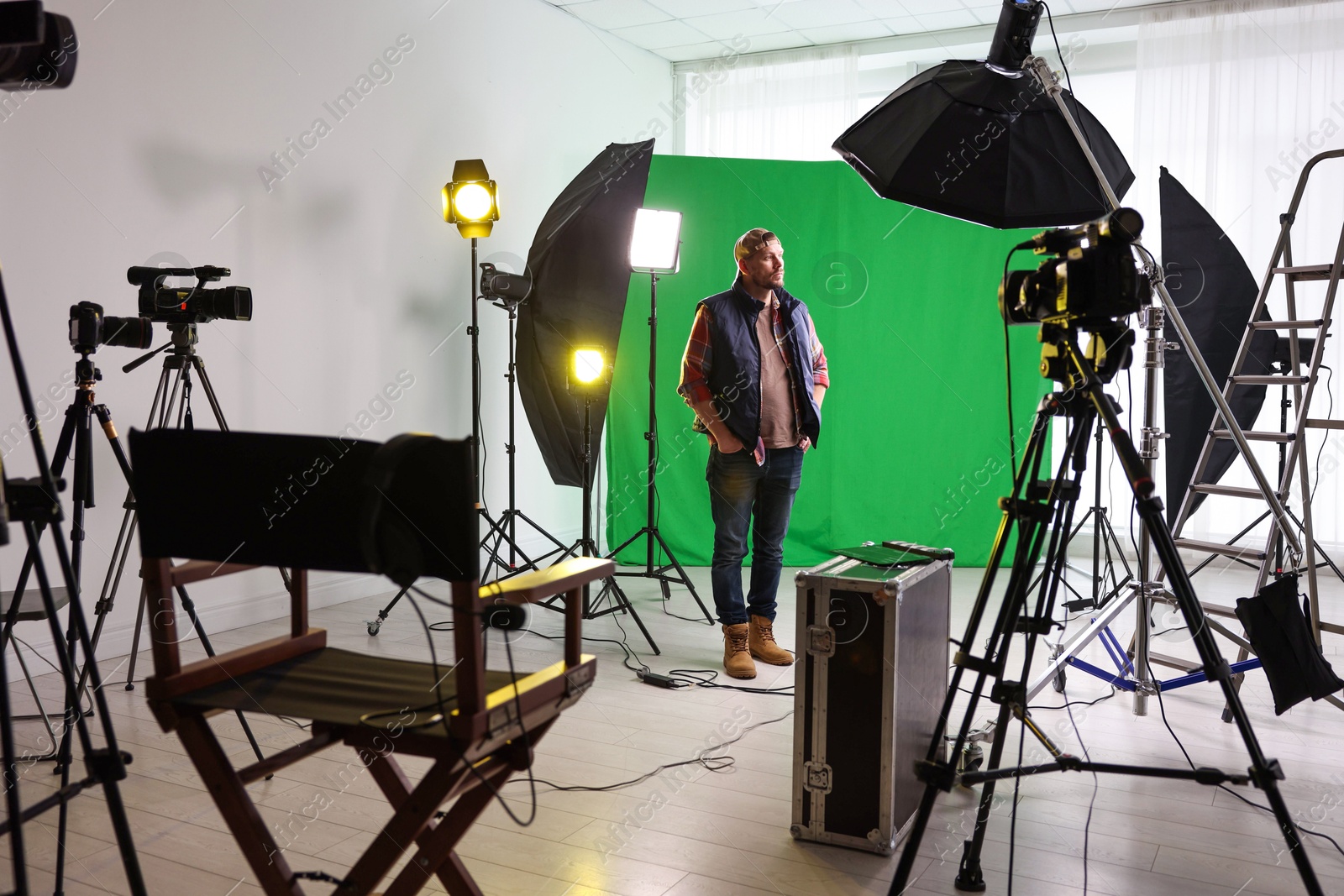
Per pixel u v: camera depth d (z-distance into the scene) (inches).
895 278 215.0
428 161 193.2
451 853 66.1
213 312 112.5
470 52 201.0
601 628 165.6
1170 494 193.2
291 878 59.4
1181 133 224.2
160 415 147.3
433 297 197.0
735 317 134.7
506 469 216.1
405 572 54.0
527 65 216.5
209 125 152.0
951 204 112.4
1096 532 166.9
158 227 145.4
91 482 97.9
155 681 59.5
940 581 97.0
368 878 58.1
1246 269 183.3
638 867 82.4
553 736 113.9
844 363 216.2
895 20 235.5
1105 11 228.7
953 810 94.7
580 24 233.3
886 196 113.3
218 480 56.6
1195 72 222.7
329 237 173.6
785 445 137.7
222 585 160.2
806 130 259.6
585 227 174.1
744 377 133.4
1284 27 214.8
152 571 59.8
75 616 58.8
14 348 54.4
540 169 222.1
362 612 175.0
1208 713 123.6
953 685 69.6
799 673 86.9
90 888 77.8
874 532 219.6
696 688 132.6
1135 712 123.0
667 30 242.5
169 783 99.0
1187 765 105.7
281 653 67.8
